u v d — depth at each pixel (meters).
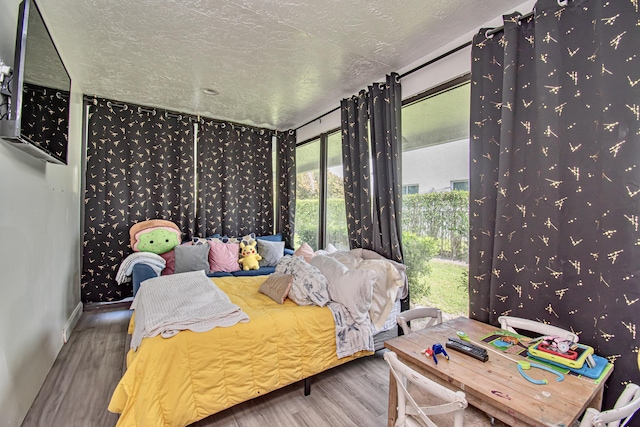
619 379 1.41
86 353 2.52
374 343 2.39
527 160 1.80
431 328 1.69
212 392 1.61
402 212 2.80
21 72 1.41
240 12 1.97
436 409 1.06
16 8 1.68
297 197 4.67
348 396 1.99
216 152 4.27
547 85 1.68
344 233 3.76
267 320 1.86
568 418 0.96
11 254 1.57
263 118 4.22
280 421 1.75
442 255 2.52
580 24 1.59
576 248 1.60
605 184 1.47
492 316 1.94
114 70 2.80
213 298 1.99
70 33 2.21
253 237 4.37
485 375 1.21
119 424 1.38
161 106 3.78
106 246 3.59
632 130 1.39
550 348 1.36
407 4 1.89
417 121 2.73
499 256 1.91
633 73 1.39
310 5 1.90
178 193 3.97
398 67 2.73
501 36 1.96
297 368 1.89
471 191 2.09
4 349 1.49
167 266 3.56
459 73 2.31
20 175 1.68
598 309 1.51
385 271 2.53
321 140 4.05
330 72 2.83
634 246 1.38
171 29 2.16
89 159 3.49
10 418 1.54
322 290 2.16
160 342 1.53
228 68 2.76
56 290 2.42
